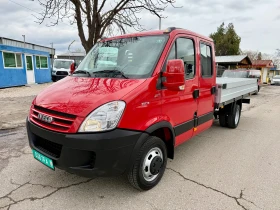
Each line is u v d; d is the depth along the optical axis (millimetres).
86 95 2713
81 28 6934
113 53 3650
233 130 6477
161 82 3041
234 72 16891
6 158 4066
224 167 3949
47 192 3045
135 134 2670
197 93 3924
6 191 3039
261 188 3268
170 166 3951
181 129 3598
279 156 4504
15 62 16828
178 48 3480
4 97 11680
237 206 2840
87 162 2549
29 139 3033
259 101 13656
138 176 2887
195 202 2904
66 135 2500
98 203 2842
